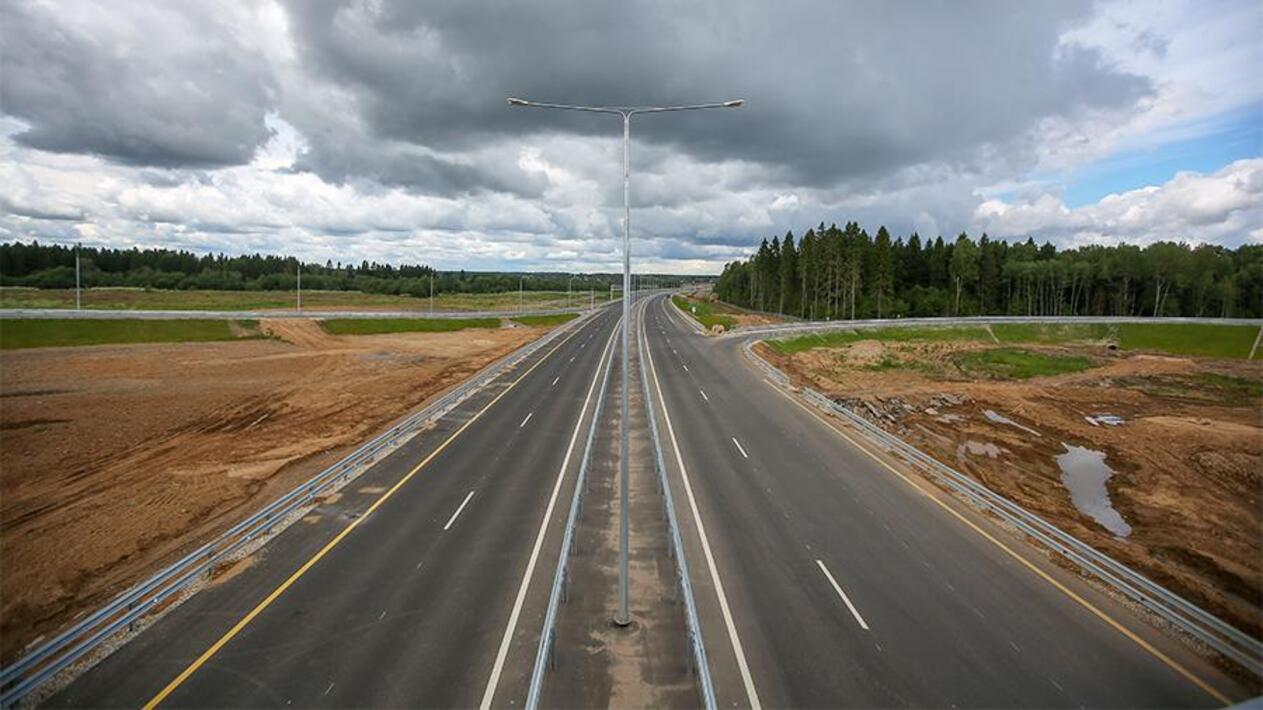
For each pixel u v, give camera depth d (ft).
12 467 94.38
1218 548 79.66
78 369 165.89
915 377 199.52
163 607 52.44
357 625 49.98
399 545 64.44
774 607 52.95
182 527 72.74
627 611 50.67
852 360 222.69
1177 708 41.04
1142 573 64.80
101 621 46.47
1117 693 42.45
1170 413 155.33
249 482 87.35
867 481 84.94
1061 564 61.21
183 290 541.34
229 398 142.41
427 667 44.73
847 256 399.24
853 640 48.34
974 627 50.24
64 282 527.81
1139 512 93.15
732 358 203.82
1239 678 44.21
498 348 239.91
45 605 56.54
